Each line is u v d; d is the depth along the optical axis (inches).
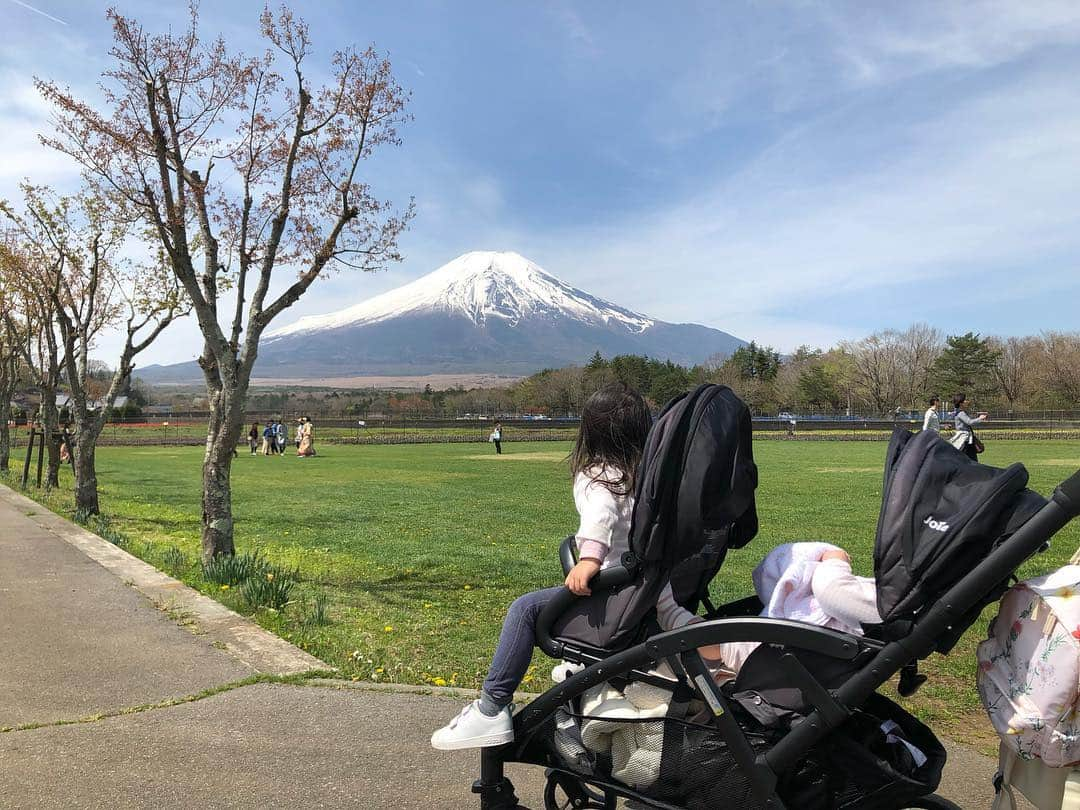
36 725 166.7
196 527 538.6
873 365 3703.3
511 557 414.0
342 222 348.5
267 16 335.6
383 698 183.3
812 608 103.1
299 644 234.4
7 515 519.5
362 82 350.6
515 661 110.4
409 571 374.6
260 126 352.5
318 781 142.6
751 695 99.7
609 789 105.6
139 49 323.6
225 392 334.6
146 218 369.1
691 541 99.5
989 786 143.1
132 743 157.9
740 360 4249.5
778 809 94.3
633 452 109.7
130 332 579.8
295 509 642.2
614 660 102.4
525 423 2974.9
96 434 552.1
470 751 155.3
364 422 2928.2
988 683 95.0
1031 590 91.2
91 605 273.0
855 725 99.4
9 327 767.1
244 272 348.2
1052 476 837.2
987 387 3284.9
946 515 90.4
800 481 864.9
